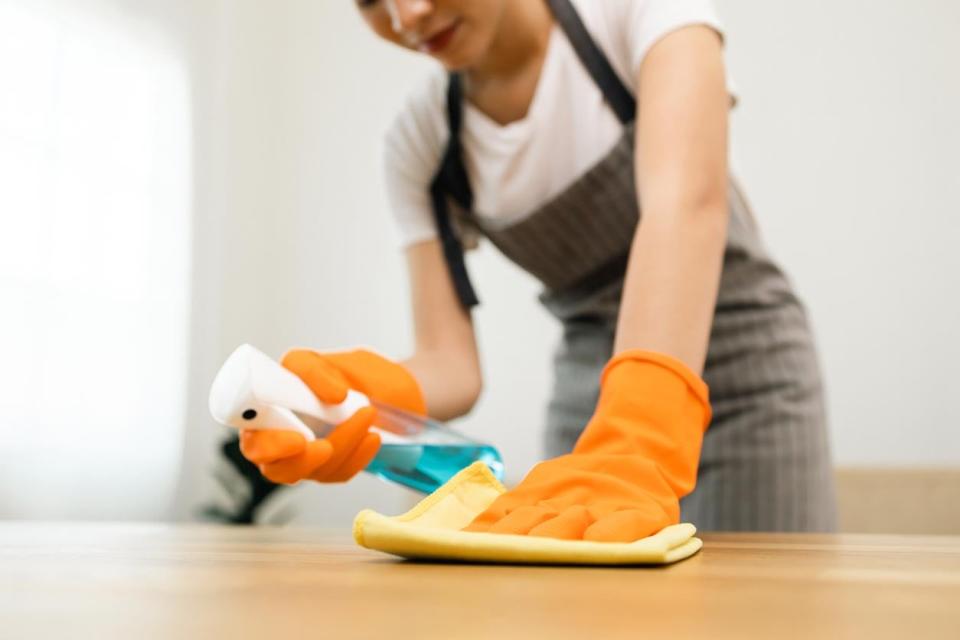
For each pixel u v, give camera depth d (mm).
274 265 3453
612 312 1048
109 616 214
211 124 3191
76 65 2631
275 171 3488
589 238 1006
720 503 1012
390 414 618
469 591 269
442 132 1027
